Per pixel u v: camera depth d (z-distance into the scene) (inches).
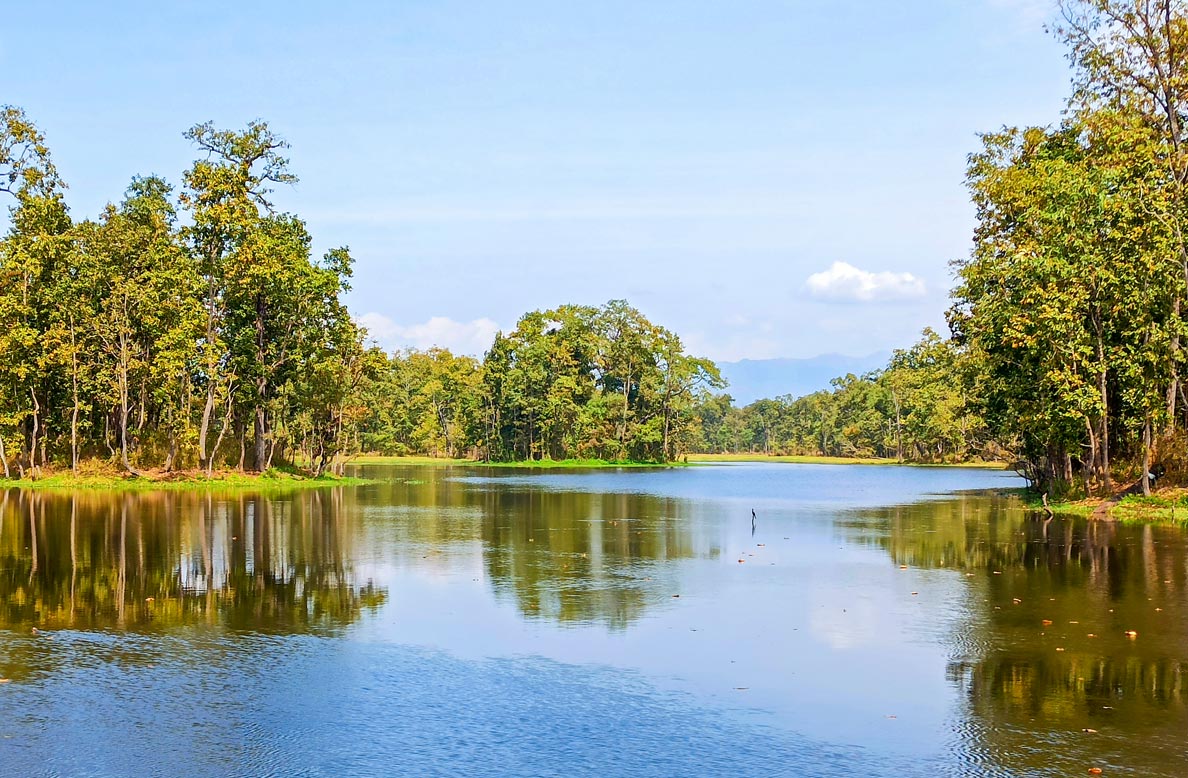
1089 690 552.4
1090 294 1598.2
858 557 1093.8
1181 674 582.9
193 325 2357.3
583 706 518.3
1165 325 1555.1
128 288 2341.3
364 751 449.1
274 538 1250.6
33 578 912.9
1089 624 720.3
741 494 2421.3
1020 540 1251.2
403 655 621.3
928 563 1039.6
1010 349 1800.0
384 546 1171.3
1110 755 450.0
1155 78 1750.7
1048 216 1640.0
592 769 429.4
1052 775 426.0
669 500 2139.5
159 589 856.9
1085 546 1169.4
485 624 714.8
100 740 462.6
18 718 493.7
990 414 2155.5
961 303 2101.4
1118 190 1610.5
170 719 492.7
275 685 551.8
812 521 1572.3
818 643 660.7
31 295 2394.2
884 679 572.7
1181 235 1535.4
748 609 776.3
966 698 536.4
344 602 798.5
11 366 2305.6
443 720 493.4
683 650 639.1
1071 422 1662.2
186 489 2305.6
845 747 460.1
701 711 511.8
